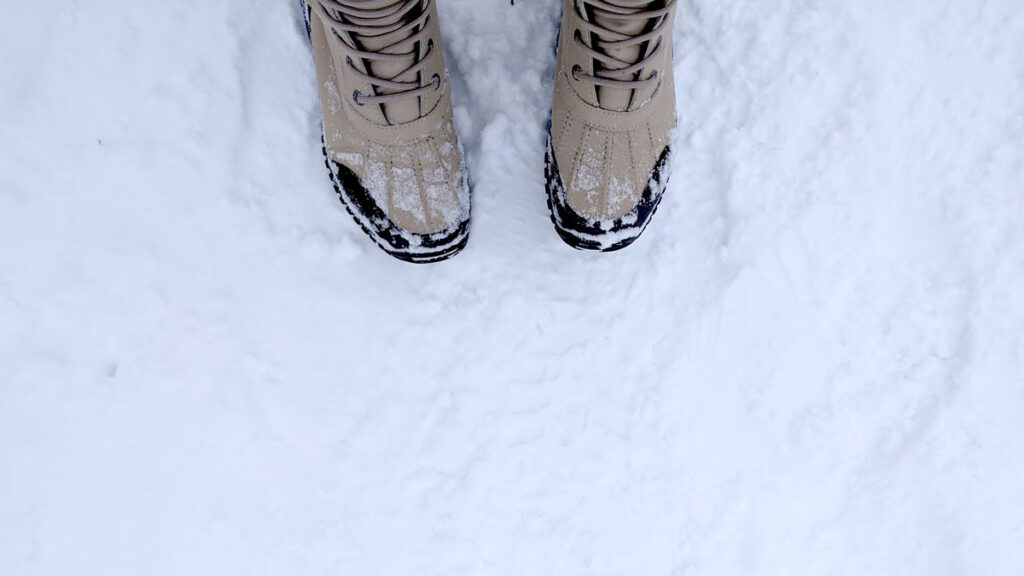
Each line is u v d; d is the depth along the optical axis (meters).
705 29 1.00
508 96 0.98
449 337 0.96
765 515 0.96
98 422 0.93
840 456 0.97
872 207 1.00
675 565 0.95
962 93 1.00
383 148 0.84
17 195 0.94
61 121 0.95
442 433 0.95
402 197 0.86
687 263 0.98
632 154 0.85
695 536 0.95
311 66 0.98
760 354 0.98
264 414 0.94
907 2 1.00
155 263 0.95
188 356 0.95
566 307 0.97
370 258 0.97
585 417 0.96
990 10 1.00
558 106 0.89
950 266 0.99
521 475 0.95
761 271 0.98
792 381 0.98
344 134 0.88
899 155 1.00
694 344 0.97
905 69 1.00
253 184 0.96
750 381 0.97
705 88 1.01
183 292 0.95
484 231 0.97
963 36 1.00
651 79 0.80
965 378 0.97
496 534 0.94
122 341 0.94
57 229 0.95
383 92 0.79
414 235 0.88
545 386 0.96
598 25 0.76
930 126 1.01
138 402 0.94
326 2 0.72
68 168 0.95
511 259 0.97
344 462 0.94
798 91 1.00
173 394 0.94
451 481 0.94
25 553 0.91
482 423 0.95
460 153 0.91
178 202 0.96
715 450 0.96
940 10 1.00
